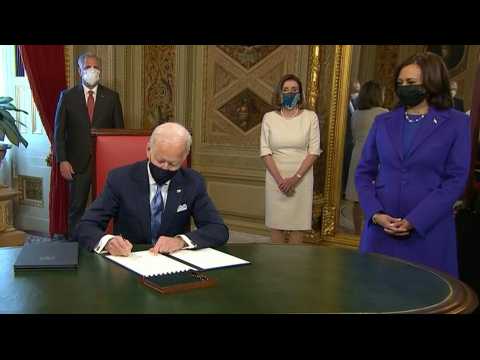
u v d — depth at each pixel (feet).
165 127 6.61
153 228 6.99
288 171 12.17
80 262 5.65
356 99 14.25
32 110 17.20
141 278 5.13
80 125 14.25
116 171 7.09
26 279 5.03
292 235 12.89
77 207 14.46
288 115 12.24
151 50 17.61
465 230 8.81
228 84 16.94
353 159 14.57
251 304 4.56
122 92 17.47
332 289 5.03
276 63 15.93
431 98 7.36
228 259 5.97
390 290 5.05
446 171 7.32
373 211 7.47
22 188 17.89
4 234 14.29
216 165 17.47
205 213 7.12
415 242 7.25
